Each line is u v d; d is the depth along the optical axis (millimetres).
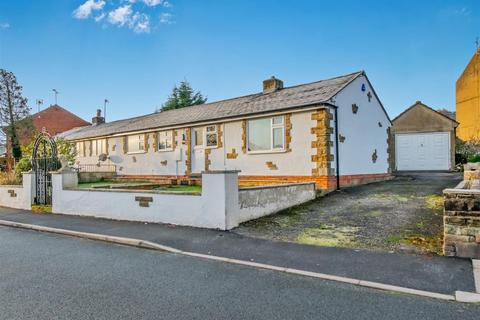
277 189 10148
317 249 6570
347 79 15172
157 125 19516
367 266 5535
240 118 15383
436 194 11211
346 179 14125
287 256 6219
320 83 16422
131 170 21625
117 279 5176
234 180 8555
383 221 8320
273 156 14352
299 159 13531
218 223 8367
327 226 8266
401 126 21234
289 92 16453
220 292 4613
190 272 5520
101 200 10867
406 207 9570
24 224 9945
